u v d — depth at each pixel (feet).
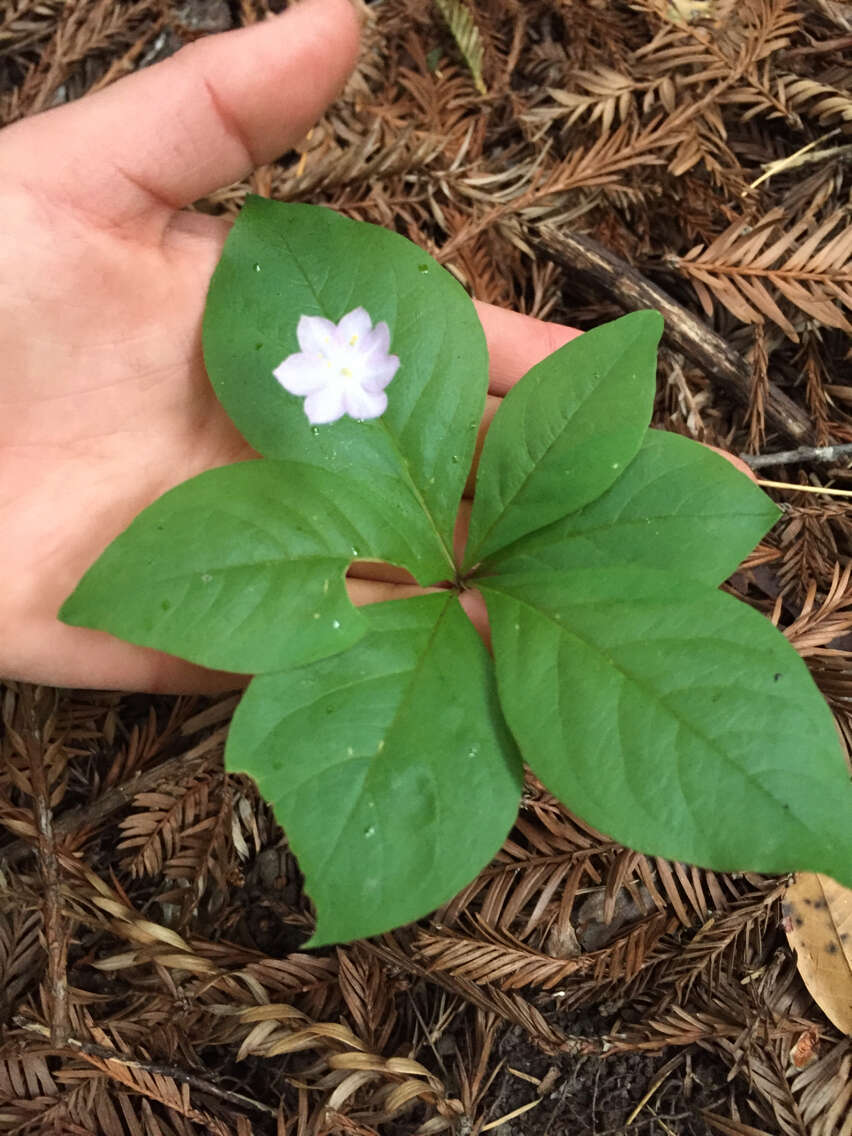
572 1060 0.52
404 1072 0.48
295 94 0.50
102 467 0.53
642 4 0.61
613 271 0.61
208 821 0.54
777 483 0.58
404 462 0.49
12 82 0.68
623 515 0.48
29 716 0.52
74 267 0.49
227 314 0.48
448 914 0.52
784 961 0.52
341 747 0.40
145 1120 0.49
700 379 0.63
